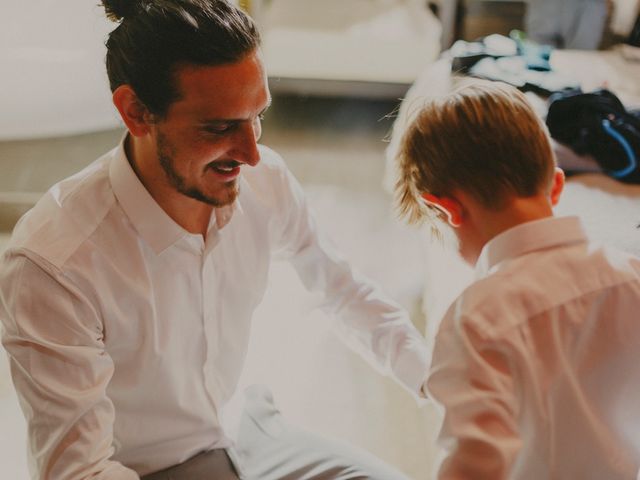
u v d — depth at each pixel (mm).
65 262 939
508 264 815
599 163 1799
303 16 3564
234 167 943
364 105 3910
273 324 2195
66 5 2570
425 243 2148
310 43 3354
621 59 2611
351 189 3033
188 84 865
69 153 2729
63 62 2623
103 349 994
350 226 2752
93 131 2768
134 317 1003
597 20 3021
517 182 829
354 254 2568
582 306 798
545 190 854
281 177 1174
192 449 1133
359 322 1236
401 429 1852
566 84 2164
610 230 1558
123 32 894
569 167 1813
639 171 1753
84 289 955
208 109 876
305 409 1895
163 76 867
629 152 1758
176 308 1028
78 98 2678
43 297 935
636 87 2307
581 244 831
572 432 824
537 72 2271
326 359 2070
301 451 1180
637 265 833
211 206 1006
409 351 1161
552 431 821
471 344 776
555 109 1852
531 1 3176
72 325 946
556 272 803
